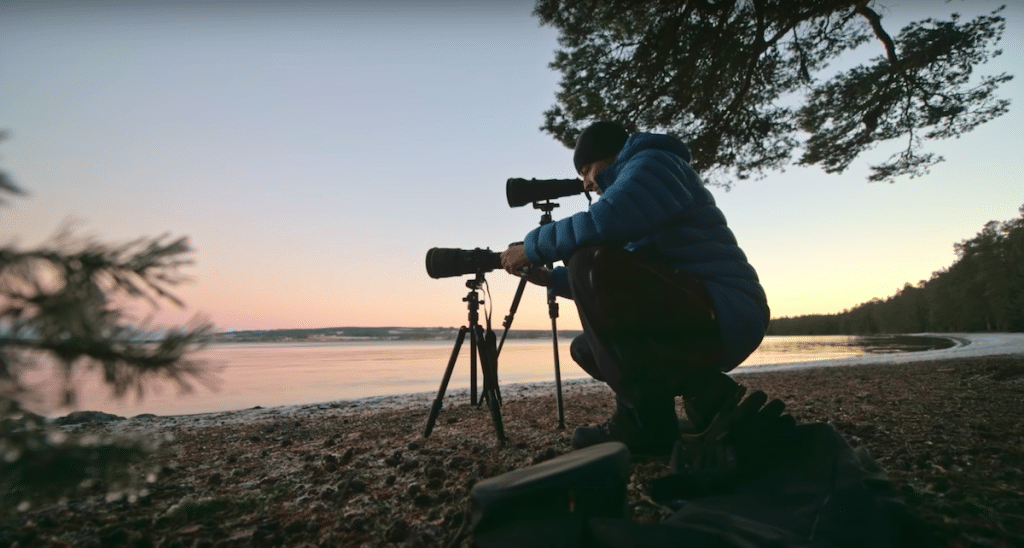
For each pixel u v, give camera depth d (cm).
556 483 102
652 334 152
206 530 146
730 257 166
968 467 189
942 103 786
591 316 161
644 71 721
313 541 139
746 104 795
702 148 768
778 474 129
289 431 318
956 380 508
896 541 97
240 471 210
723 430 145
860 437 243
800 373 732
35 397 62
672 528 93
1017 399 359
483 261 203
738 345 160
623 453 112
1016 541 123
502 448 237
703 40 703
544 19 750
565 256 166
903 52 771
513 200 236
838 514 105
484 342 248
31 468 66
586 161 202
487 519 104
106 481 79
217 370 75
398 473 201
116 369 66
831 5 676
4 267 61
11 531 140
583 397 482
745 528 101
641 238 165
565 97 773
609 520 98
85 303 65
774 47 762
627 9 699
